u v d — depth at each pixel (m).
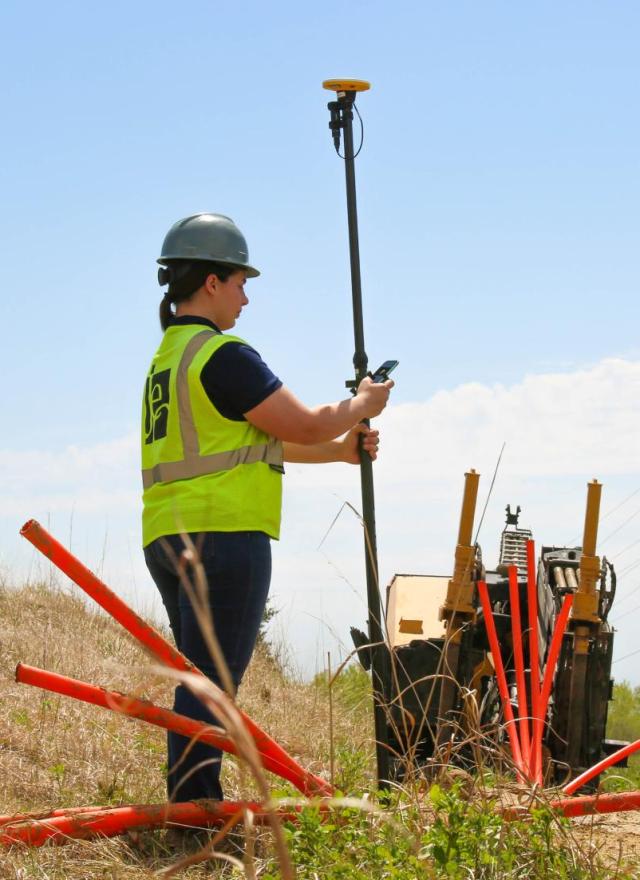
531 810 3.77
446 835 3.38
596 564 6.44
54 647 8.55
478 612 6.98
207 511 4.21
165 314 4.62
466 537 6.54
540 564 7.28
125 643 9.84
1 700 6.52
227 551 4.20
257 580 4.27
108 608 3.89
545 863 3.58
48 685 3.79
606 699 6.53
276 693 9.50
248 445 4.31
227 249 4.50
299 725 7.73
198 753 4.18
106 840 4.00
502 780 4.34
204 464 4.26
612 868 3.84
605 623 6.57
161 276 4.61
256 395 4.25
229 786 5.29
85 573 3.85
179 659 4.00
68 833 3.98
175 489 4.29
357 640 6.03
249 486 4.27
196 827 4.07
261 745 4.20
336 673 4.06
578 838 4.25
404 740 6.53
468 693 4.37
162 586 4.54
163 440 4.34
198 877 3.78
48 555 3.78
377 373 4.82
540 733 5.33
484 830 3.56
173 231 4.56
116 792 4.93
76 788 4.98
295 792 4.28
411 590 7.73
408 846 3.41
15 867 3.69
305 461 4.97
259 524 4.29
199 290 4.51
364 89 5.27
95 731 5.89
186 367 4.30
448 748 4.23
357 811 3.71
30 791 4.85
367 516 4.99
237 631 4.26
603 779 4.99
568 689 6.53
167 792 4.38
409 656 6.62
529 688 6.80
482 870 3.41
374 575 4.96
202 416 4.28
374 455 5.05
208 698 1.59
